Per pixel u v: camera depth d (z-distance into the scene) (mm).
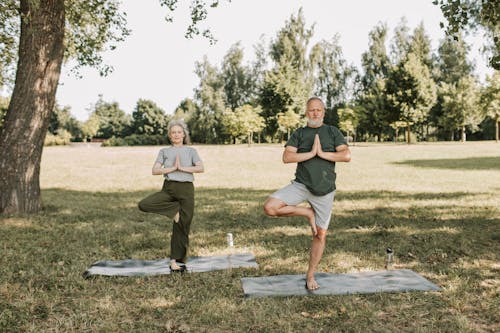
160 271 4883
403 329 3363
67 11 10750
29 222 7684
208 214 8703
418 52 59875
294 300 3949
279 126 54750
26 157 8539
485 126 56375
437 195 10945
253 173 18016
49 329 3385
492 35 6707
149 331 3330
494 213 8328
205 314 3633
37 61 8320
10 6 9719
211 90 64438
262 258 5449
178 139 4977
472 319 3564
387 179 14867
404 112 45094
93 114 85000
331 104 66250
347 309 3740
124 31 11773
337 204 9742
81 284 4422
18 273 4785
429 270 4902
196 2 10195
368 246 5977
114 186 14055
